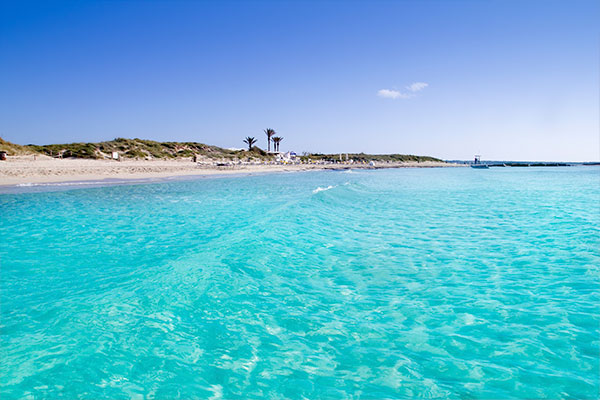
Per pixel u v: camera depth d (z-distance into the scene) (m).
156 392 3.46
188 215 13.89
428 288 6.52
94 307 5.27
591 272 7.37
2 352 4.04
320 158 146.88
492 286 6.61
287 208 15.90
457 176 62.81
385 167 134.75
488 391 3.53
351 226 12.71
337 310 5.52
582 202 20.89
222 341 4.49
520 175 69.62
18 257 7.93
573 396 3.45
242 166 73.81
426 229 12.25
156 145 94.69
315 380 3.73
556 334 4.70
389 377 3.79
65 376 3.64
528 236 11.08
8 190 21.28
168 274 6.76
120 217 13.31
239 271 7.18
